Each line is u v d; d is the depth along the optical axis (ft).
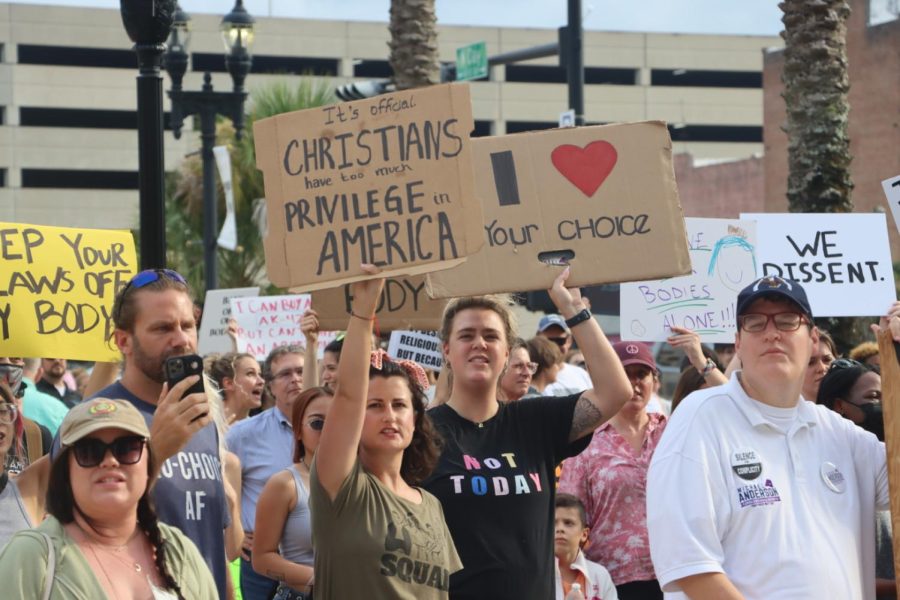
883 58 108.37
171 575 12.75
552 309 46.47
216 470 15.43
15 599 11.71
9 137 195.21
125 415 12.39
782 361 14.51
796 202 35.94
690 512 14.23
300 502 19.79
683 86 223.10
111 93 200.44
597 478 22.09
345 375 14.73
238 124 49.83
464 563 16.05
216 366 27.78
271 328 35.65
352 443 14.83
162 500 14.65
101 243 20.38
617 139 16.78
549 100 213.05
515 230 16.70
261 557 19.76
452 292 16.63
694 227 24.16
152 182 22.22
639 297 23.85
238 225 92.27
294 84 202.59
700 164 155.02
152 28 22.09
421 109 14.75
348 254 14.76
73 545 12.13
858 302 24.18
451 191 14.61
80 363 85.20
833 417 15.23
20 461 17.35
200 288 94.43
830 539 14.34
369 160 14.83
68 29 199.93
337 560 14.85
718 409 14.66
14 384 19.61
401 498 15.43
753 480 14.33
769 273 24.17
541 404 17.22
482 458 16.53
